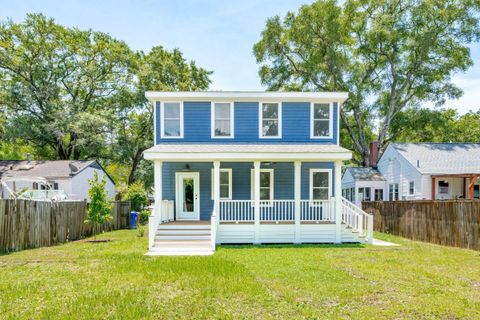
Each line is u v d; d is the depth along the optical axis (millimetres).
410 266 8797
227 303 5848
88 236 16500
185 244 12250
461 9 27281
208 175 15500
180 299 6031
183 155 13117
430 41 27609
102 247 12438
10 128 28344
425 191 21078
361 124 31906
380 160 27750
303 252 11109
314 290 6594
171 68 34562
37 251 11219
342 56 29938
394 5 29188
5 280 7270
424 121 30875
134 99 33406
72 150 33562
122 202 21953
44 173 25234
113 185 32281
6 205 10648
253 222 13477
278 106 15914
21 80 30891
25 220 11594
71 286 6832
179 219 15359
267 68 32250
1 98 28750
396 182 24750
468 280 7410
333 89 30875
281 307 5656
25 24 30781
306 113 15961
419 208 14594
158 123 15805
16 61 29656
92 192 14609
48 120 30703
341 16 30188
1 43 29297
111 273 7945
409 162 22531
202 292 6395
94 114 30859
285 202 15219
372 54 30812
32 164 26891
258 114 15867
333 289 6660
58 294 6297
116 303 5805
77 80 33781
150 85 33438
